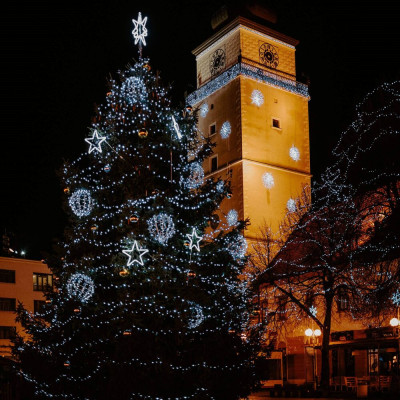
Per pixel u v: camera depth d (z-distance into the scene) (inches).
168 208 702.5
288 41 2187.5
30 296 2541.8
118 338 693.9
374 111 1555.1
